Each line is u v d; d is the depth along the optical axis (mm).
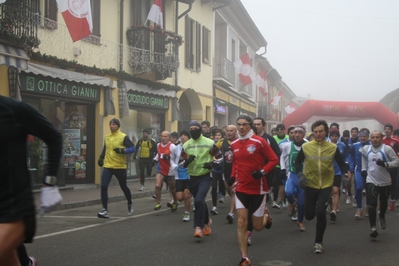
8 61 11648
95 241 7898
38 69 13523
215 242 7824
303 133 9227
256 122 9656
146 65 18328
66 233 8625
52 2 14383
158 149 11758
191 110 25312
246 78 27656
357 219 10594
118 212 11586
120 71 17281
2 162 3232
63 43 14750
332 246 7645
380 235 8625
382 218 8914
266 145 6461
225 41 29812
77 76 15148
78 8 13273
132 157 19625
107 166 10367
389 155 8406
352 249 7426
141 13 19219
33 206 3389
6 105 3295
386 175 8492
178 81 22109
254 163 6445
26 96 13828
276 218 10609
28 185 3387
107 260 6590
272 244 7770
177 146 11359
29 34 12555
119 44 17594
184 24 22766
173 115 21625
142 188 16234
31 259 4449
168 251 7152
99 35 16547
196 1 24250
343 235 8625
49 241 7891
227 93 30547
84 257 6762
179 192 9883
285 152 10133
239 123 6500
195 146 8312
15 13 11977
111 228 9180
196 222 8023
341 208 12508
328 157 7168
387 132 11344
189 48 23375
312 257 6863
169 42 19688
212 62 26797
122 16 17891
